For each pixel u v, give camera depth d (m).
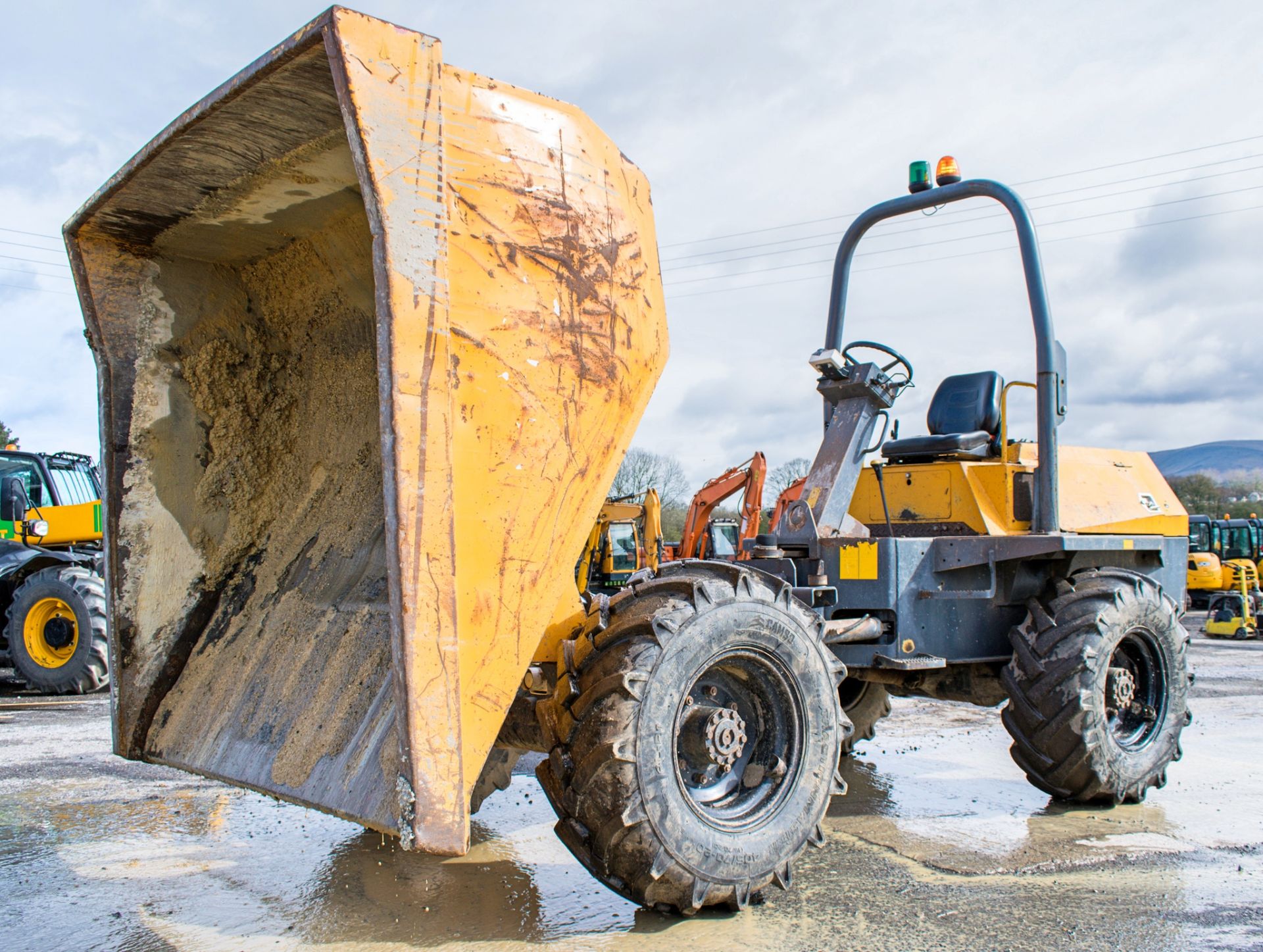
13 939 2.47
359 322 3.11
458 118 2.21
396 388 1.99
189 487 3.13
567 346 2.38
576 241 2.43
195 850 3.25
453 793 2.02
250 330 3.26
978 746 5.29
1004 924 2.64
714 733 2.57
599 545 15.63
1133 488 4.75
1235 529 21.52
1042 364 4.02
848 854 3.28
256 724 2.70
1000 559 3.86
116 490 2.97
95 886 2.89
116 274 2.98
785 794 2.68
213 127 2.34
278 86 2.15
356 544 2.95
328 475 3.19
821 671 2.79
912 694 4.77
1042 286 4.03
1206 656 10.41
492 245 2.23
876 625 3.72
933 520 4.34
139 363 3.02
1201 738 5.42
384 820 2.05
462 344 2.15
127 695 3.00
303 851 3.24
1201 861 3.23
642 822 2.33
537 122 2.39
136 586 3.02
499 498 2.21
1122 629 3.92
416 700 1.99
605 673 2.41
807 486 4.09
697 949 2.43
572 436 2.39
